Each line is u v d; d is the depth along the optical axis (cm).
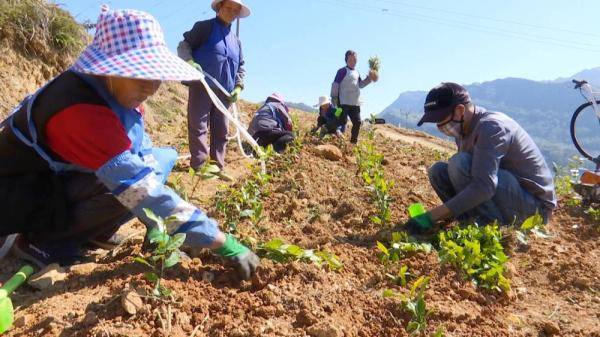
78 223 285
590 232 420
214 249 263
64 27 673
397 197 470
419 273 306
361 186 516
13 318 231
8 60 602
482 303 286
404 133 1399
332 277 286
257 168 490
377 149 787
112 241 327
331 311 253
